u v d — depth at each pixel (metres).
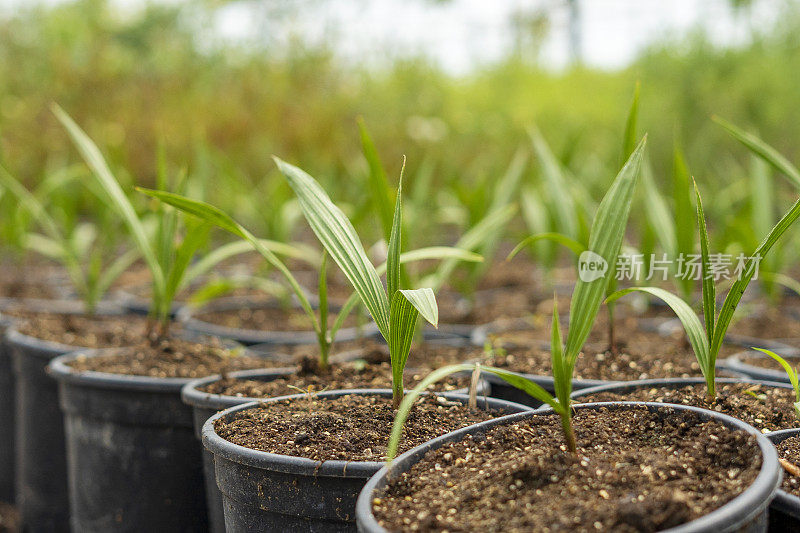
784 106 4.91
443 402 1.19
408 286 1.48
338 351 1.88
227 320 2.32
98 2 6.53
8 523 2.14
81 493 1.56
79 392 1.52
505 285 2.97
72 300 2.66
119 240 3.35
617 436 0.96
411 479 0.86
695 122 5.19
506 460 0.89
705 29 5.46
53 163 4.44
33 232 3.90
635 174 0.89
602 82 6.34
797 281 2.89
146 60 5.61
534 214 2.43
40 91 4.96
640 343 1.84
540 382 1.37
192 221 1.58
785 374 1.36
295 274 3.18
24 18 5.85
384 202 1.44
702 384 1.27
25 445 1.91
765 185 1.85
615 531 0.70
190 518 1.48
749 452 0.84
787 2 5.30
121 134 4.38
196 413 1.32
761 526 0.76
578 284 0.89
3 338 2.21
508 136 5.72
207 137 4.54
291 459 0.93
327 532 0.94
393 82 5.97
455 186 2.64
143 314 2.47
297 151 4.61
